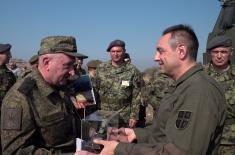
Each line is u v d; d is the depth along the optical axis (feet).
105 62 18.31
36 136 7.53
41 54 7.59
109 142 6.71
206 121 5.91
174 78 7.08
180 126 6.02
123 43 17.69
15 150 6.98
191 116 5.96
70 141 8.09
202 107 5.99
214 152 6.58
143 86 19.24
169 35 6.88
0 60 19.63
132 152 6.34
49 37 7.66
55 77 7.55
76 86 9.43
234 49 15.61
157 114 7.17
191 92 6.22
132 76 17.62
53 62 7.48
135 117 17.62
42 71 7.66
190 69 6.66
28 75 7.75
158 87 17.84
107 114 8.11
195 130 5.87
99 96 17.74
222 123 6.58
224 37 12.13
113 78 17.53
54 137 7.68
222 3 17.49
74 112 9.13
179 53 6.77
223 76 12.08
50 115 7.52
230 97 11.50
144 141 8.29
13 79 20.13
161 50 6.95
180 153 5.83
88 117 7.60
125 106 17.53
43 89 7.55
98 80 17.78
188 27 6.89
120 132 8.39
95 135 7.23
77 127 8.73
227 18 17.13
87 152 6.97
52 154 7.41
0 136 7.66
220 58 12.09
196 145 5.83
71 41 7.70
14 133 6.95
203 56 16.43
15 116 6.99
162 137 6.86
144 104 19.90
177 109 6.29
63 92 8.10
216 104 6.19
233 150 11.55
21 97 7.18
